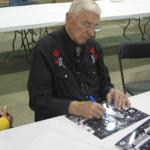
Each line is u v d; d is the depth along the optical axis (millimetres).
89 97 1804
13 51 4824
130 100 1707
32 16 3713
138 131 1369
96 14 1597
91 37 1753
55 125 1446
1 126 1619
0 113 1745
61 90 1760
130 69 4258
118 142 1305
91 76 1852
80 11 1597
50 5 4359
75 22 1634
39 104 1662
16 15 3752
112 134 1369
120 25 6418
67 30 1730
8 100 3354
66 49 1743
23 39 4879
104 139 1335
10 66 4281
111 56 4707
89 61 1831
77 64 1774
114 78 3936
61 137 1349
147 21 6391
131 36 5730
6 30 3248
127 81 3861
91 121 1473
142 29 6172
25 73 4066
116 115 1529
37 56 1703
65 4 4441
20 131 1392
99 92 1902
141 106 1642
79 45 1755
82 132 1386
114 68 4254
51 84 1746
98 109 1508
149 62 4531
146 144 1263
